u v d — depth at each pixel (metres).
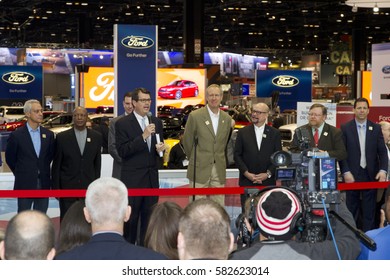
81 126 7.44
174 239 3.79
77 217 4.08
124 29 13.38
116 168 7.53
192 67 36.78
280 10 46.19
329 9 46.22
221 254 2.80
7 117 31.70
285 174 3.87
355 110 7.97
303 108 9.92
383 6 17.00
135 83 13.48
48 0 43.66
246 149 7.49
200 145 7.43
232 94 46.41
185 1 36.03
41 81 32.41
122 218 3.16
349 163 8.00
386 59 16.44
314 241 3.65
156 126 7.00
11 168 7.26
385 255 3.58
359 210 8.09
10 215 7.54
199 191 6.93
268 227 3.13
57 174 7.40
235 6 46.19
